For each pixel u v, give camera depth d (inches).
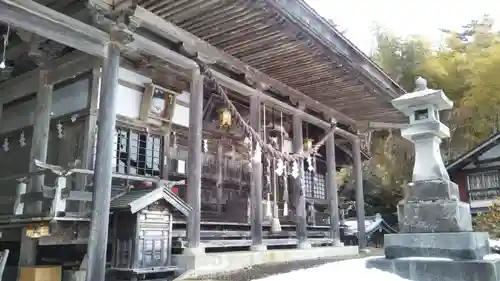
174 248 292.7
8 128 369.4
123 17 245.8
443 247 194.7
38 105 330.3
